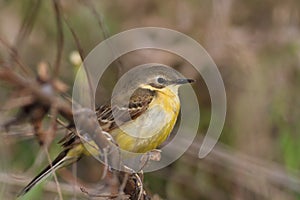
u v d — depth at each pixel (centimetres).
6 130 721
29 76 649
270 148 1438
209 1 1498
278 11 1544
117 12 1470
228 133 1442
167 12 1485
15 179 1051
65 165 942
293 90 1461
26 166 1205
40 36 1350
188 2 1496
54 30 1358
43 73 652
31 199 1015
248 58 1459
